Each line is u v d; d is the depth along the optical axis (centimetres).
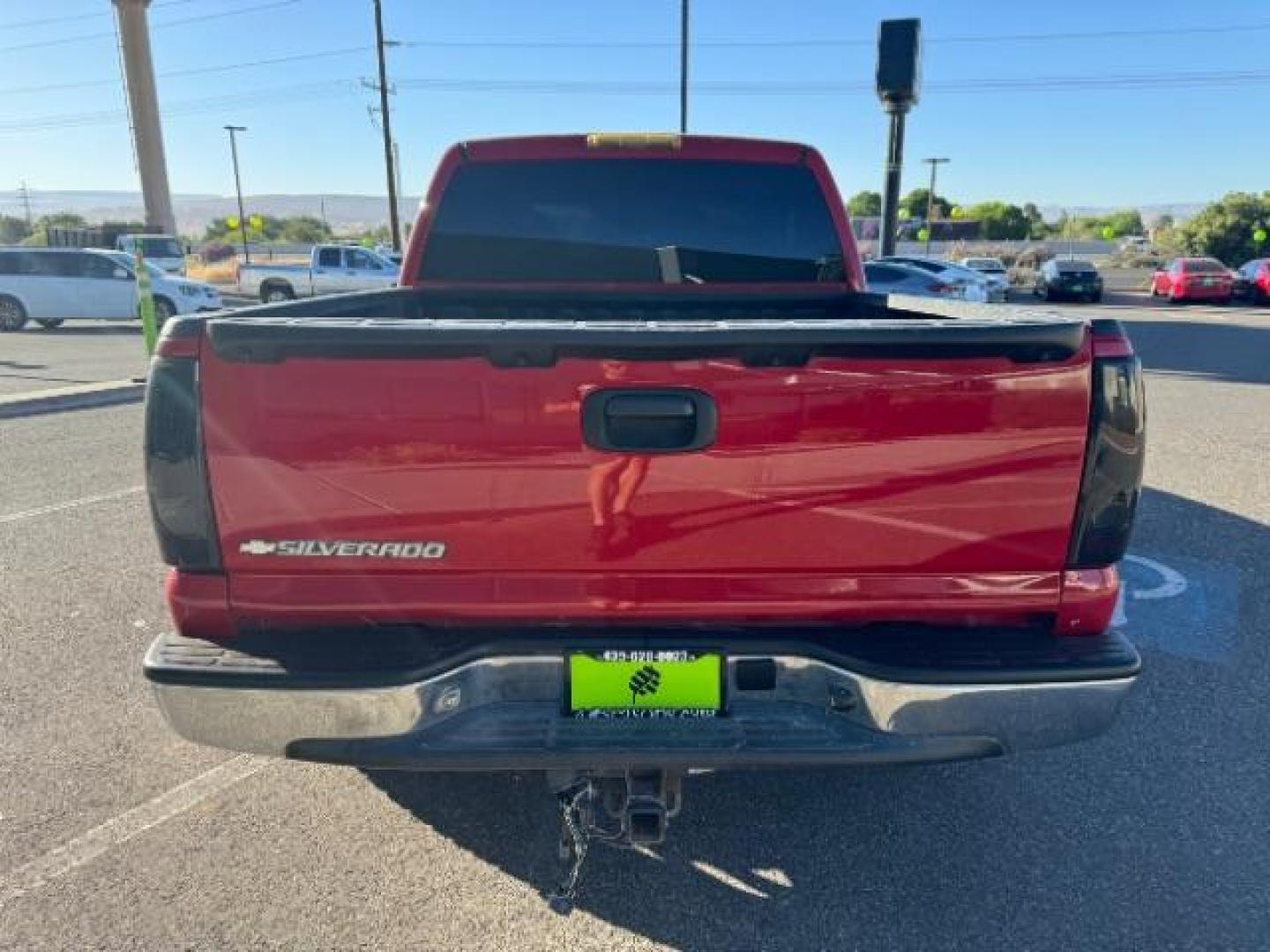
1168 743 321
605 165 380
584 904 242
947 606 209
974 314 300
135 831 271
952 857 261
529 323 198
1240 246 4975
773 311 396
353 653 205
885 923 236
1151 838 270
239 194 5128
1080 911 240
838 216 388
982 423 196
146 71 4644
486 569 204
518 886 249
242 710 204
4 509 606
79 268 2005
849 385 194
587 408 194
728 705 209
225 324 190
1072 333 193
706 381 193
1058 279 3150
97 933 230
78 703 346
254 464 196
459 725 207
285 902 242
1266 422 929
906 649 208
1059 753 316
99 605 441
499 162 379
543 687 210
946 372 194
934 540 203
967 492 200
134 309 2033
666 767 208
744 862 259
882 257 1045
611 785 224
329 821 278
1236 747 318
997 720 208
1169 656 388
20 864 255
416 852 263
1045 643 212
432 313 390
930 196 6112
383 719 204
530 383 192
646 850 264
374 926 234
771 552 203
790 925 235
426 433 194
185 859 259
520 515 199
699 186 383
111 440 846
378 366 191
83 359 1488
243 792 292
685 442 195
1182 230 5269
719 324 194
